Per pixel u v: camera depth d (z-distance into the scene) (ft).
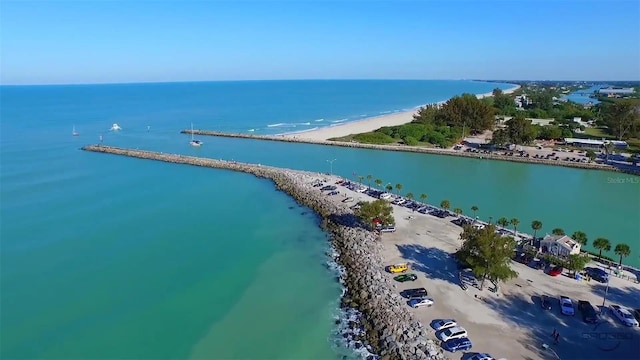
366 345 168.25
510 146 562.25
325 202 334.24
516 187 396.78
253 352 167.84
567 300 183.32
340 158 520.42
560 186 400.26
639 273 214.90
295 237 278.05
